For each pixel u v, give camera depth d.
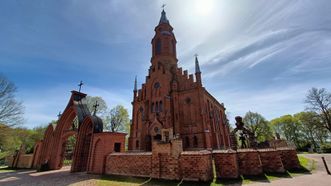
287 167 13.12
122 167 15.36
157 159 13.33
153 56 39.91
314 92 43.66
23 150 32.97
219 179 11.52
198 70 33.12
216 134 34.78
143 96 37.62
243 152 12.66
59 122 26.22
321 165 14.46
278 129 68.50
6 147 37.41
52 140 25.67
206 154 11.98
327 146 40.19
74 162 20.08
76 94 25.80
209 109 35.03
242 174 12.14
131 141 35.03
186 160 12.09
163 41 39.72
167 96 32.94
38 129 55.66
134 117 36.75
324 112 41.91
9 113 30.17
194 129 29.98
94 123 20.06
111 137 18.25
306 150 53.59
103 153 17.33
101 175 15.96
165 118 31.30
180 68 35.69
